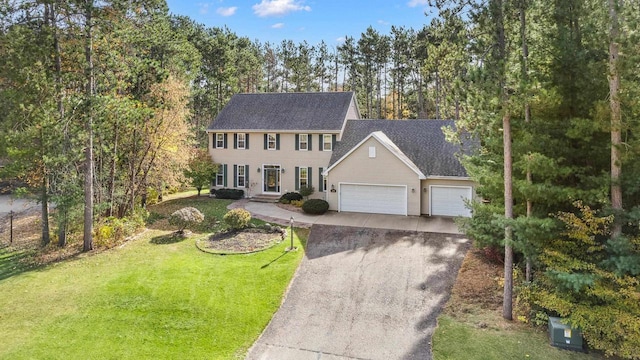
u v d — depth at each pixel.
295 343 10.80
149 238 19.67
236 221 19.78
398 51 50.16
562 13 10.88
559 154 11.45
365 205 23.94
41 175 18.41
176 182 27.03
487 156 14.15
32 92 16.42
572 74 11.04
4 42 15.73
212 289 13.64
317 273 15.02
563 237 11.41
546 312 11.45
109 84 18.61
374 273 14.94
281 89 60.91
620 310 9.96
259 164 29.59
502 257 15.12
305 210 23.45
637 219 9.74
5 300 12.98
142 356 10.05
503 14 11.24
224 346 10.60
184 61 30.38
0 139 16.42
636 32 9.62
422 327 11.44
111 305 12.59
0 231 22.16
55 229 20.83
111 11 17.31
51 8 16.23
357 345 10.69
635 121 9.95
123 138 22.45
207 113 47.44
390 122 27.55
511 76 10.59
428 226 20.47
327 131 27.50
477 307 12.41
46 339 10.70
